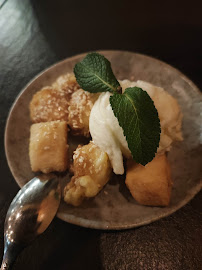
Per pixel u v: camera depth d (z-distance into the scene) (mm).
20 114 168
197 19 205
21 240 126
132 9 218
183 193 139
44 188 140
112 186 147
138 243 133
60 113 164
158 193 131
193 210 139
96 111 148
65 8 225
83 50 205
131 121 132
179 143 154
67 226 138
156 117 134
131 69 181
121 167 141
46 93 167
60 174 154
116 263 130
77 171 142
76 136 166
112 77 151
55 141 151
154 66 177
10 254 123
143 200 136
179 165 150
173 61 191
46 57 205
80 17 220
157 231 136
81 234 136
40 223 131
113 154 143
